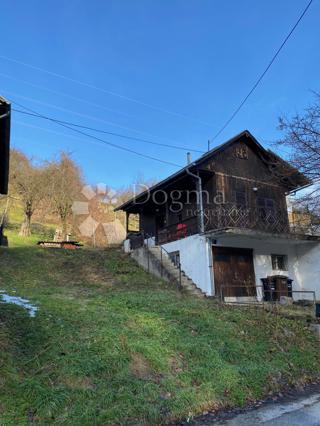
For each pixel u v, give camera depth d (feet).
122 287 42.52
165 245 56.03
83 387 15.28
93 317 22.97
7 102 23.02
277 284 50.37
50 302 26.48
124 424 13.71
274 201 57.36
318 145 38.32
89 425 13.16
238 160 55.16
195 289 45.85
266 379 19.89
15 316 21.04
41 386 14.61
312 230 51.37
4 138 25.20
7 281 40.52
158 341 21.15
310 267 56.34
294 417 15.71
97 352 17.88
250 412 16.33
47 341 18.24
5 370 15.02
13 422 12.51
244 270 50.98
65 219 102.27
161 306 29.68
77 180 116.47
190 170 50.49
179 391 16.58
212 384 17.84
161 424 14.37
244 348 23.24
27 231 90.02
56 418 13.24
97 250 68.23
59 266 51.62
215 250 48.55
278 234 48.49
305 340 27.61
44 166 102.22
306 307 40.88
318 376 22.56
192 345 21.38
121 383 16.07
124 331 21.09
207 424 14.74
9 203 103.76
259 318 30.14
